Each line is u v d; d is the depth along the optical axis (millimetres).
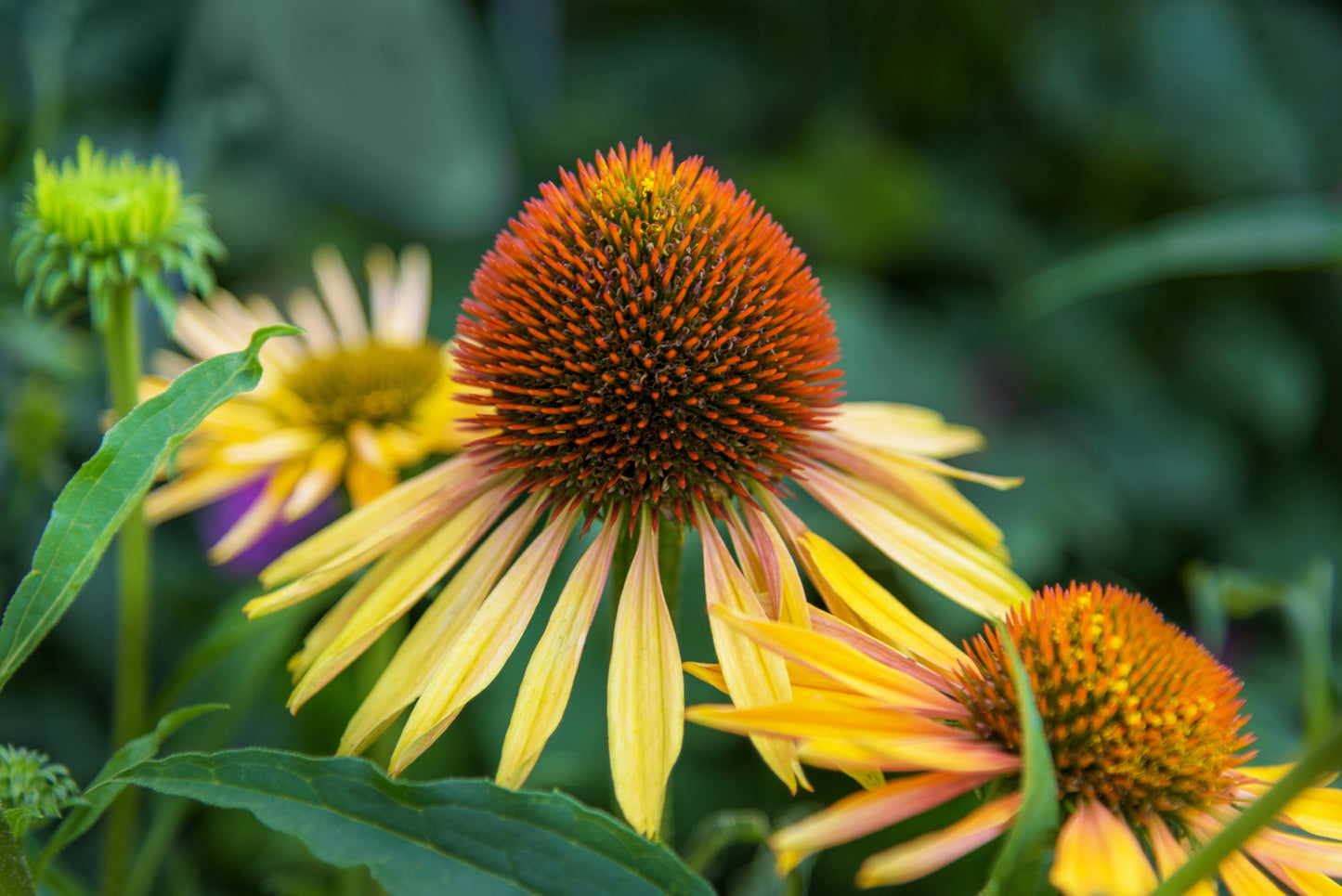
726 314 244
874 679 220
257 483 328
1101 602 228
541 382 242
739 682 223
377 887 259
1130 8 473
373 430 286
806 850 207
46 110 306
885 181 426
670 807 241
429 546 238
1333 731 199
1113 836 211
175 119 376
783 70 510
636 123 495
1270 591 283
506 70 533
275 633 265
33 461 281
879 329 376
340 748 225
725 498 242
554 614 232
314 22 402
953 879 305
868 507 246
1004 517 331
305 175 426
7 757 219
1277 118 464
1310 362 435
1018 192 470
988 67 468
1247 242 288
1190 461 411
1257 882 217
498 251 249
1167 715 221
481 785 214
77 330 316
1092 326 432
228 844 294
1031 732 204
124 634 250
